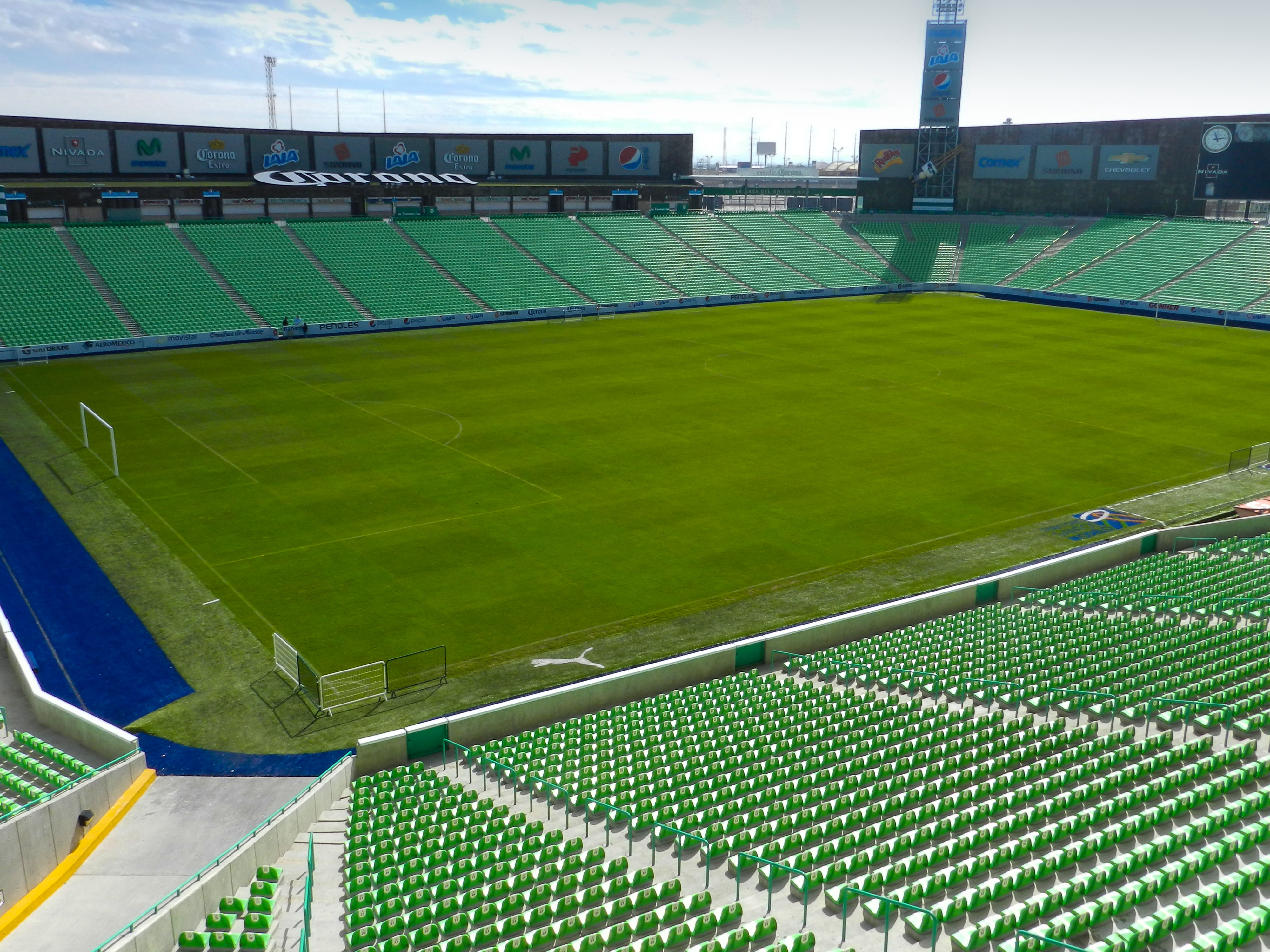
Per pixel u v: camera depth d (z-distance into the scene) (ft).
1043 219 387.14
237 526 139.74
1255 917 55.06
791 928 59.11
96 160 294.05
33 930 65.82
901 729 84.99
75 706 96.43
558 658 106.01
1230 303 311.27
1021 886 60.85
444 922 60.29
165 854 74.33
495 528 140.67
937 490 157.48
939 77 393.29
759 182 536.83
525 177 367.66
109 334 253.44
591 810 73.97
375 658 105.81
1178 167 353.51
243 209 332.39
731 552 133.49
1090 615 113.09
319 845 73.87
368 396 212.02
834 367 245.04
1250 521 138.10
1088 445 180.75
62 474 159.84
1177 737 80.48
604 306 321.73
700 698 95.20
